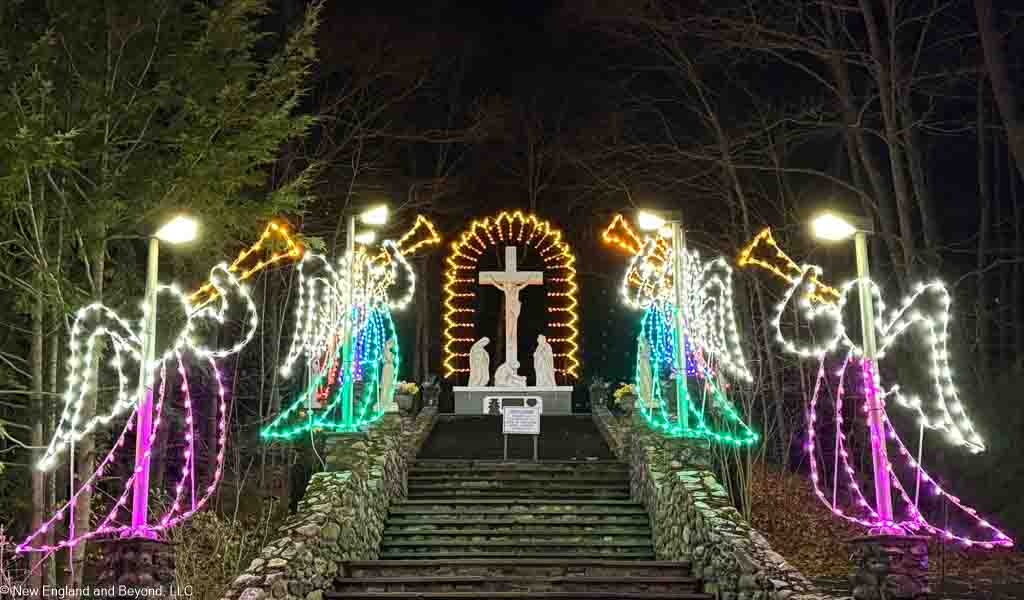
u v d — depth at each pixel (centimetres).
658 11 2547
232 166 1383
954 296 2214
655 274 2208
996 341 2536
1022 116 1975
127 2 1373
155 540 921
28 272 1358
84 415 1286
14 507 1526
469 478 1770
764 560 1142
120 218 1352
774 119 2769
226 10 1403
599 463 1820
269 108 1449
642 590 1264
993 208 2586
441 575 1304
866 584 925
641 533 1548
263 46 2655
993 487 1939
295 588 1124
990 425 2000
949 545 1841
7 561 1269
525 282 2823
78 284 1490
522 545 1504
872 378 1028
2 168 1204
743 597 1141
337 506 1299
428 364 3531
